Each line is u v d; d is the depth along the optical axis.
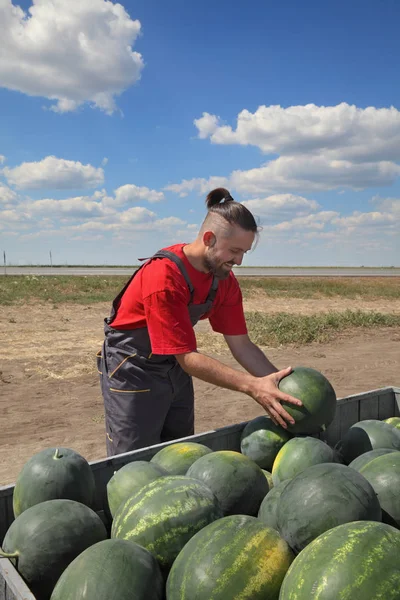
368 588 1.69
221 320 3.90
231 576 1.93
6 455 6.33
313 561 1.82
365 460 2.90
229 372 3.32
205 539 2.07
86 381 9.93
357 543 1.83
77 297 24.48
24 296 23.70
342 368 10.98
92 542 2.38
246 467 2.82
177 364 3.83
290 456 3.01
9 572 2.10
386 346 13.73
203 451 3.12
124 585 1.95
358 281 42.91
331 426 3.97
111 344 3.79
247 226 3.27
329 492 2.20
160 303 3.32
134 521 2.30
